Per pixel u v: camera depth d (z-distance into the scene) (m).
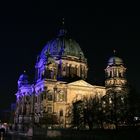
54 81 143.00
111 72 162.62
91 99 128.38
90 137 83.88
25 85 169.75
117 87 152.62
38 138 105.19
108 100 118.25
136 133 74.69
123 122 101.88
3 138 106.94
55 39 172.00
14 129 170.50
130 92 100.25
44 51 168.62
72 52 166.12
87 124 119.50
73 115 127.31
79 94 147.38
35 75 165.25
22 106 168.38
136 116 97.94
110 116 106.31
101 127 109.69
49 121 134.88
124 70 163.38
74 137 92.25
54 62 148.25
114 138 76.81
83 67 167.25
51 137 107.25
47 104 139.00
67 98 143.75
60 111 141.88
